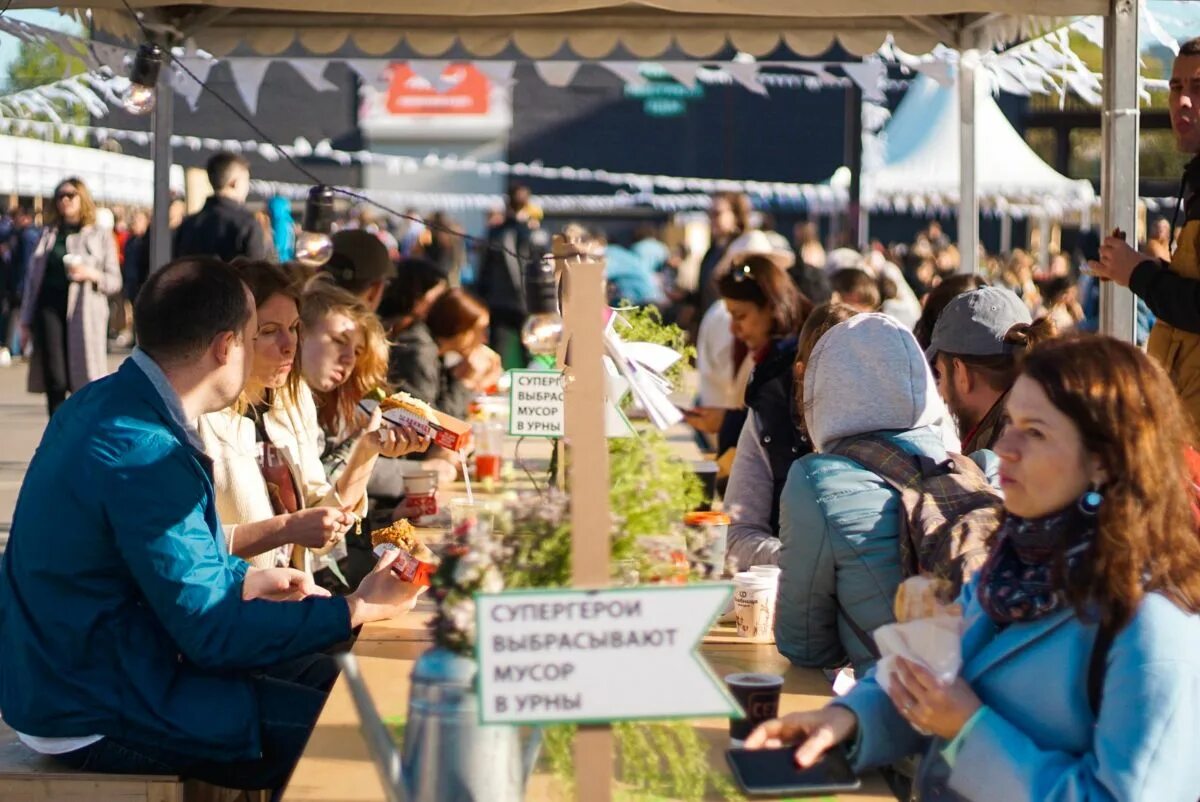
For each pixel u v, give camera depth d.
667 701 1.65
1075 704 1.98
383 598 2.97
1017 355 3.13
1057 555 1.96
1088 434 1.94
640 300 20.12
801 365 3.77
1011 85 7.07
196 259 2.92
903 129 13.26
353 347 4.48
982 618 2.14
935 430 2.87
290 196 19.30
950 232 20.50
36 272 9.72
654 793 2.10
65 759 2.80
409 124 21.33
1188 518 1.97
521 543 1.93
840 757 2.19
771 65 7.80
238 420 3.64
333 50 6.86
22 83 8.15
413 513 4.56
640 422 4.27
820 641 2.84
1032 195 13.31
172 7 6.68
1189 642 1.90
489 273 10.80
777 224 21.70
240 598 2.79
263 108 19.72
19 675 2.78
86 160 15.27
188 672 2.83
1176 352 4.29
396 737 2.38
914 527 2.64
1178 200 4.51
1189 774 1.88
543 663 1.64
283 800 2.11
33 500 2.79
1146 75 6.79
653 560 2.00
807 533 2.75
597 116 22.08
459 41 6.87
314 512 3.42
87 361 9.84
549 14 6.80
